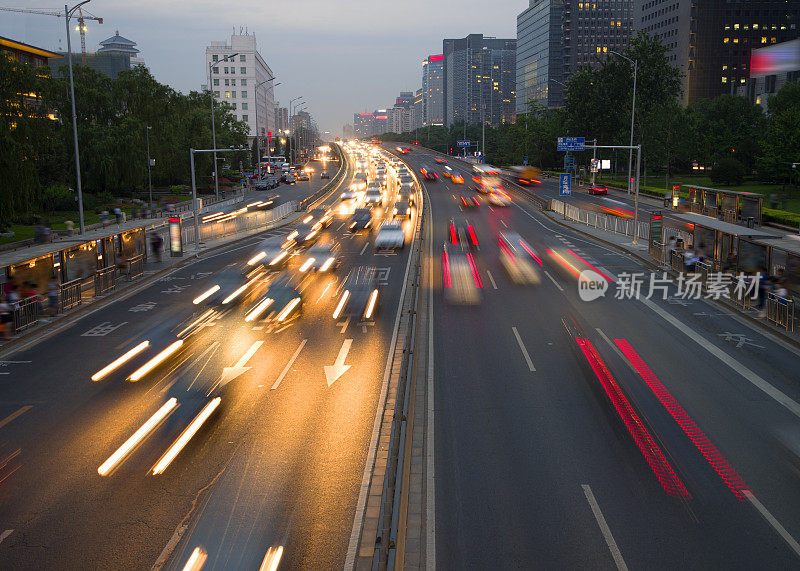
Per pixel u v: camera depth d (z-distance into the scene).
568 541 10.46
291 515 11.26
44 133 49.75
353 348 21.27
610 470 12.80
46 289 26.52
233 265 38.31
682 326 23.58
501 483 12.33
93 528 10.90
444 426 14.97
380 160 147.75
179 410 16.06
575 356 20.11
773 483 12.28
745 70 171.50
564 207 59.88
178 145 88.75
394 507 10.20
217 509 11.45
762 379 17.94
